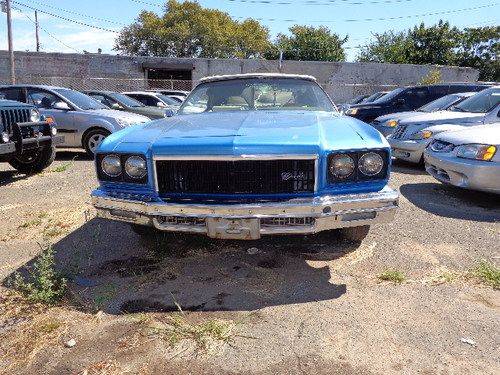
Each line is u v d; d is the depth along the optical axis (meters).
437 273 3.24
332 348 2.32
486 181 4.84
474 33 36.47
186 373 2.13
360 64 28.27
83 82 26.31
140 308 2.75
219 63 27.75
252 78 4.54
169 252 3.63
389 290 2.98
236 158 2.79
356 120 3.68
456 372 2.12
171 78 28.84
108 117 8.44
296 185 2.89
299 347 2.33
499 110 6.91
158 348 2.33
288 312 2.69
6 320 2.59
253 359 2.23
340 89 27.27
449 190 5.93
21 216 4.65
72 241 3.90
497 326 2.52
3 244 3.85
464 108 7.81
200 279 3.17
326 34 41.44
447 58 35.47
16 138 5.80
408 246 3.78
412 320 2.59
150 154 2.98
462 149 5.04
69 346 2.34
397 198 2.92
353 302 2.81
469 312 2.68
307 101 4.32
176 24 45.59
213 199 2.94
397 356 2.25
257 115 3.80
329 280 3.14
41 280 2.85
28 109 6.25
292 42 41.03
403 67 28.34
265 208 2.78
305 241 3.86
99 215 3.17
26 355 2.28
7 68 26.06
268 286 3.05
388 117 8.89
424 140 7.22
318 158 2.83
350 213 2.86
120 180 3.14
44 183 6.30
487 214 4.77
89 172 7.16
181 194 2.99
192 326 2.53
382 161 2.99
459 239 3.96
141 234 3.94
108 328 2.52
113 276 3.21
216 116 3.85
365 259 3.51
